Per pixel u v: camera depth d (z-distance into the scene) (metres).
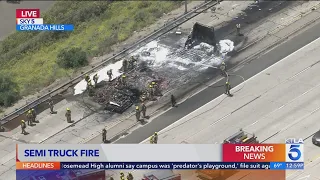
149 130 125.00
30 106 133.00
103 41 154.50
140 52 148.38
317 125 121.31
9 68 148.88
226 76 138.00
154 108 130.75
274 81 135.12
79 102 134.00
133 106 131.75
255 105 128.75
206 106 130.00
